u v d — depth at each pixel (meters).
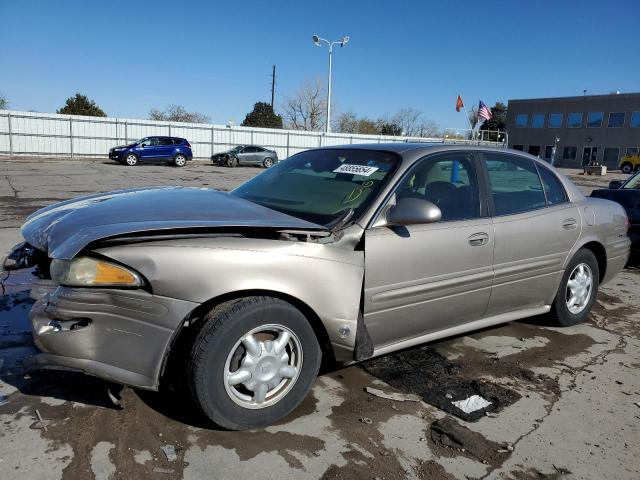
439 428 2.74
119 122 33.34
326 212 3.04
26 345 3.43
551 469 2.46
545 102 54.25
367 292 2.90
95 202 3.11
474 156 3.64
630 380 3.45
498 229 3.54
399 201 2.98
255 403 2.61
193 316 2.50
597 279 4.52
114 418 2.63
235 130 37.41
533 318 4.60
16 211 9.84
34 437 2.45
